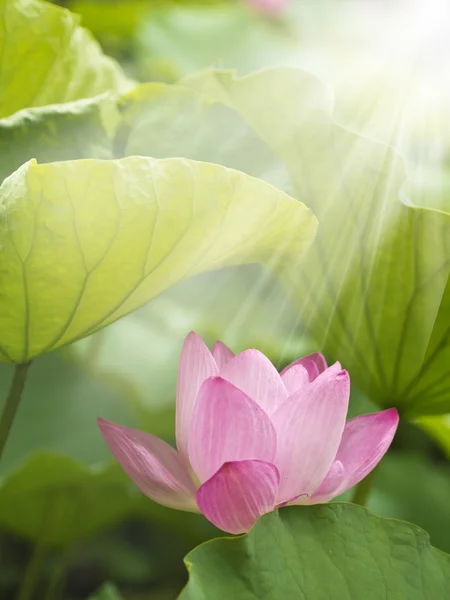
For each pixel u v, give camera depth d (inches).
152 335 86.3
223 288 80.0
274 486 57.0
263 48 123.5
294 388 59.3
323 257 61.8
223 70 61.1
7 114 67.0
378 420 59.1
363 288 61.7
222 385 56.8
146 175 56.6
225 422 57.0
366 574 57.1
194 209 57.3
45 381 84.8
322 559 57.0
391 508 87.0
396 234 60.6
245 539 56.4
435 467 98.9
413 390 63.0
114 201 56.6
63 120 62.2
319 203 61.8
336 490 58.2
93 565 96.9
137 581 97.3
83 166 56.1
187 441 58.5
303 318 64.1
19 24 65.2
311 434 57.4
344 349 63.3
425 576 57.4
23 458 79.7
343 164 60.9
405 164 59.9
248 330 77.3
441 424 72.7
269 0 129.0
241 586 55.9
